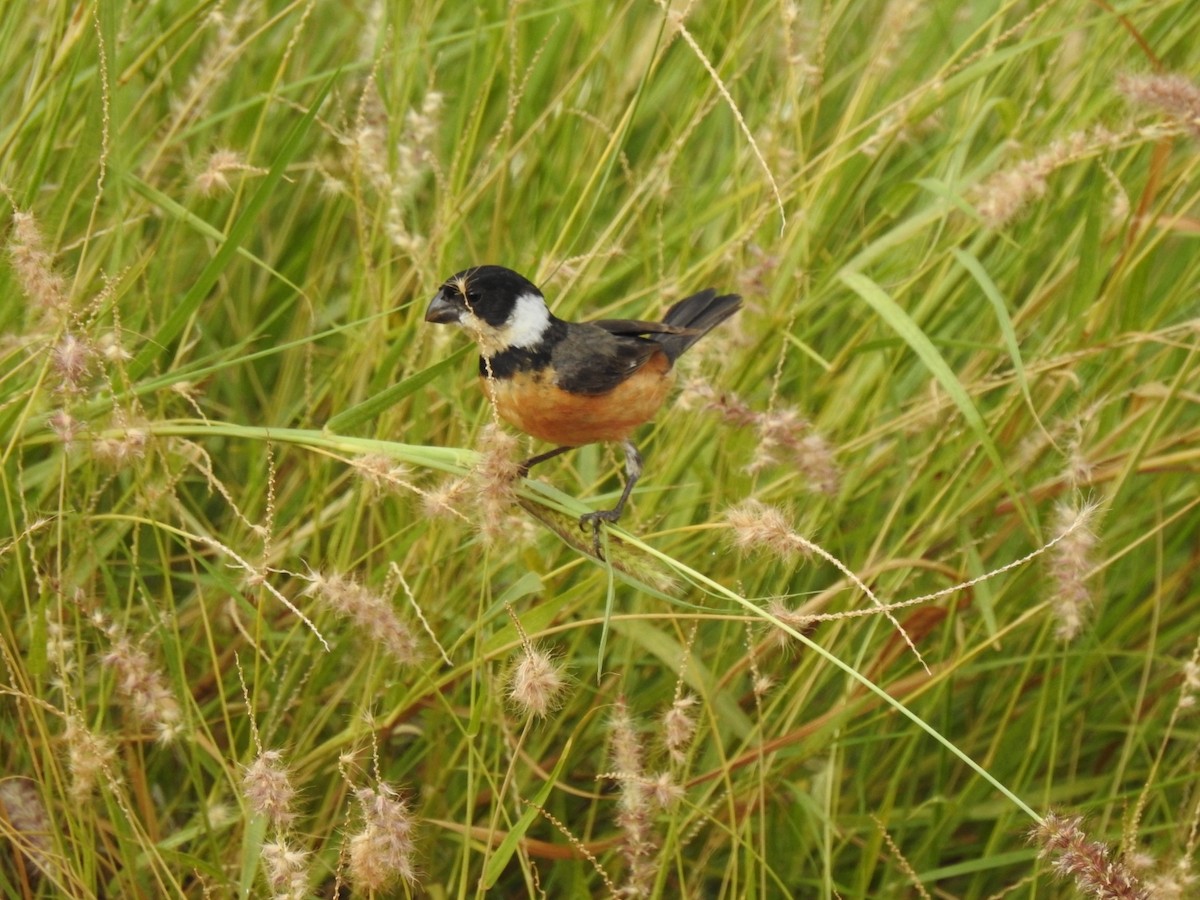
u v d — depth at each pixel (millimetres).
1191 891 5387
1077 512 5594
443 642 5957
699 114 6305
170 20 6645
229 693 5988
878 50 6934
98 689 5707
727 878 5480
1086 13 7332
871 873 5910
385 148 6672
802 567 6648
